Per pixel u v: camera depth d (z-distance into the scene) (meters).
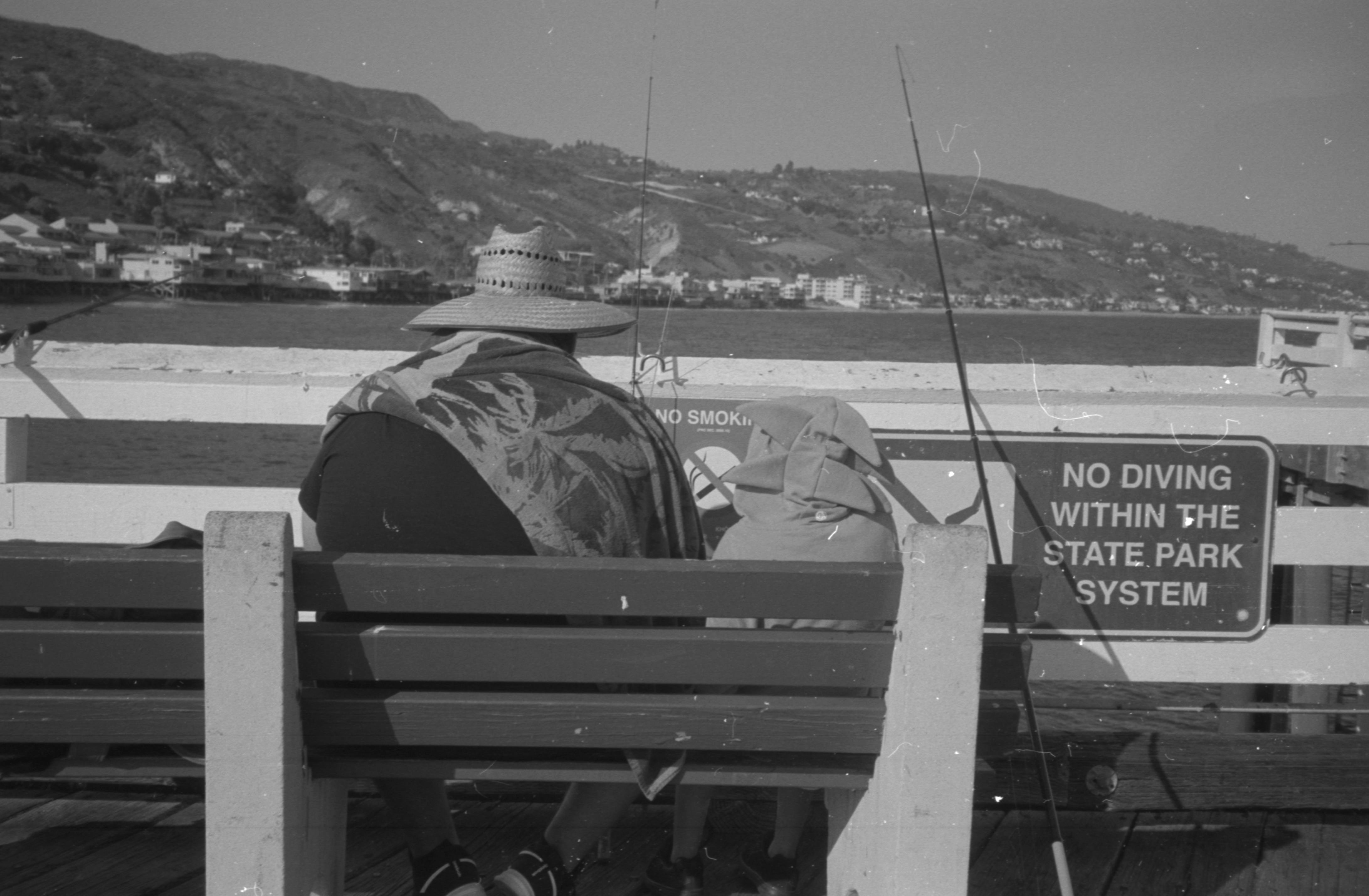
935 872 1.54
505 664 1.52
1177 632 2.79
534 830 2.51
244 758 1.47
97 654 1.48
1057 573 2.77
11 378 2.71
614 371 2.77
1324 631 2.78
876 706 1.57
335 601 1.49
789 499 2.21
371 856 2.39
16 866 2.30
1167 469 2.75
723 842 2.53
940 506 2.76
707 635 1.53
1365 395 2.74
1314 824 2.65
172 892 2.19
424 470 1.65
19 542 1.61
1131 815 2.67
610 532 1.67
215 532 1.44
